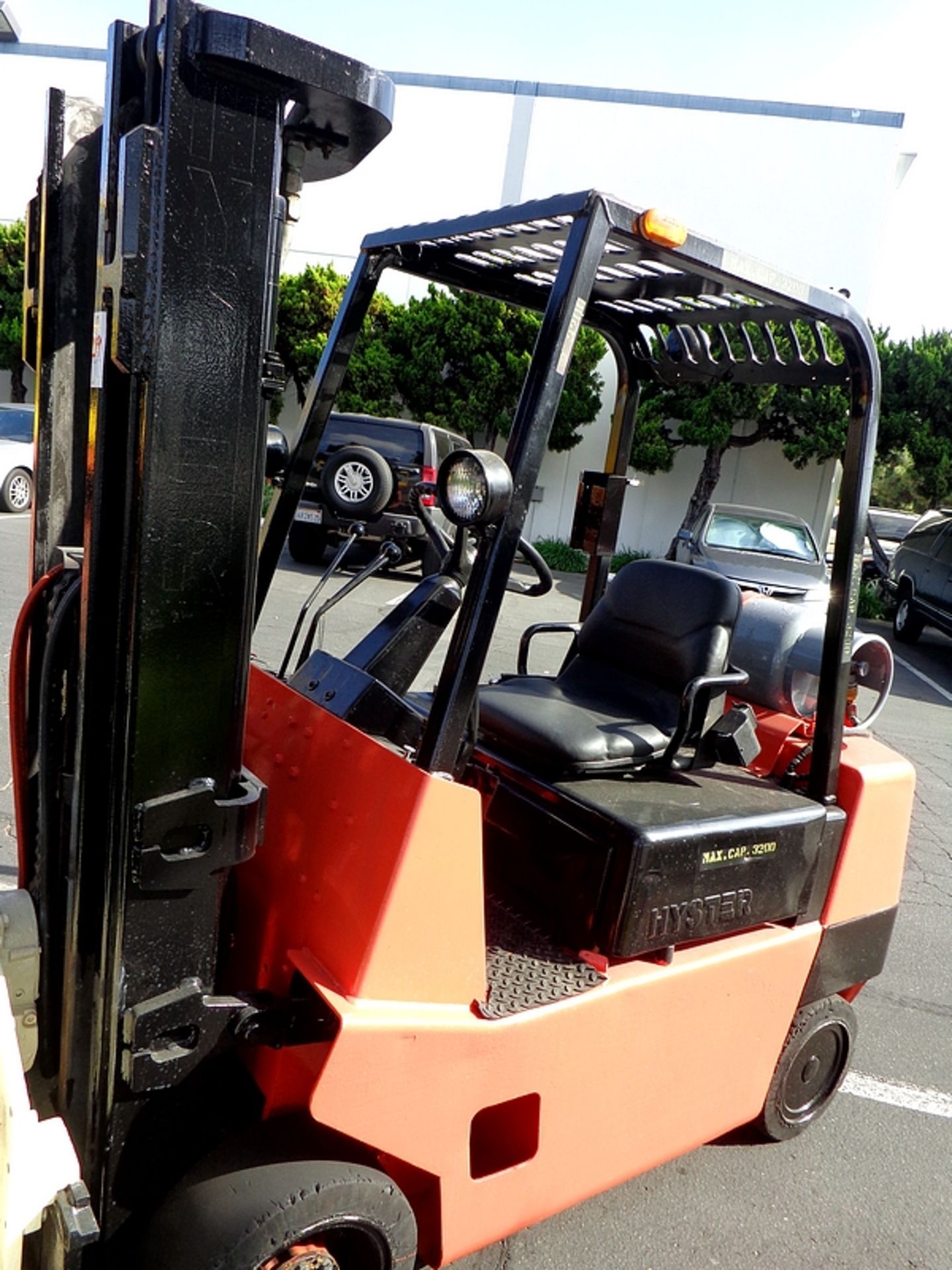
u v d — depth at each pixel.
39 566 1.83
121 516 1.46
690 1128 2.36
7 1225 1.33
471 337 15.42
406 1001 1.73
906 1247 2.61
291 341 15.84
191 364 1.40
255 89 1.37
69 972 1.65
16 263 18.59
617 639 2.91
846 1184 2.82
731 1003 2.34
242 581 1.51
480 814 1.76
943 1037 3.72
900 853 2.76
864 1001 3.94
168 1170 1.71
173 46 1.29
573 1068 1.99
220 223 1.38
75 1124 1.68
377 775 1.74
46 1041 1.82
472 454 1.67
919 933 4.60
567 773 2.37
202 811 1.53
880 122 16.81
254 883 1.96
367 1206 1.72
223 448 1.45
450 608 2.14
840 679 2.49
